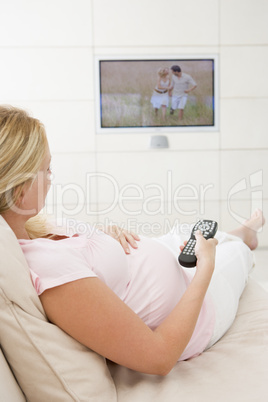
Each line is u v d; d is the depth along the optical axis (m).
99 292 0.83
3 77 3.68
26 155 0.85
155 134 3.82
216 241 1.10
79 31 3.68
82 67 3.72
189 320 0.89
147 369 0.84
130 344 0.82
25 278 0.80
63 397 0.80
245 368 0.95
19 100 3.71
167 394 0.85
